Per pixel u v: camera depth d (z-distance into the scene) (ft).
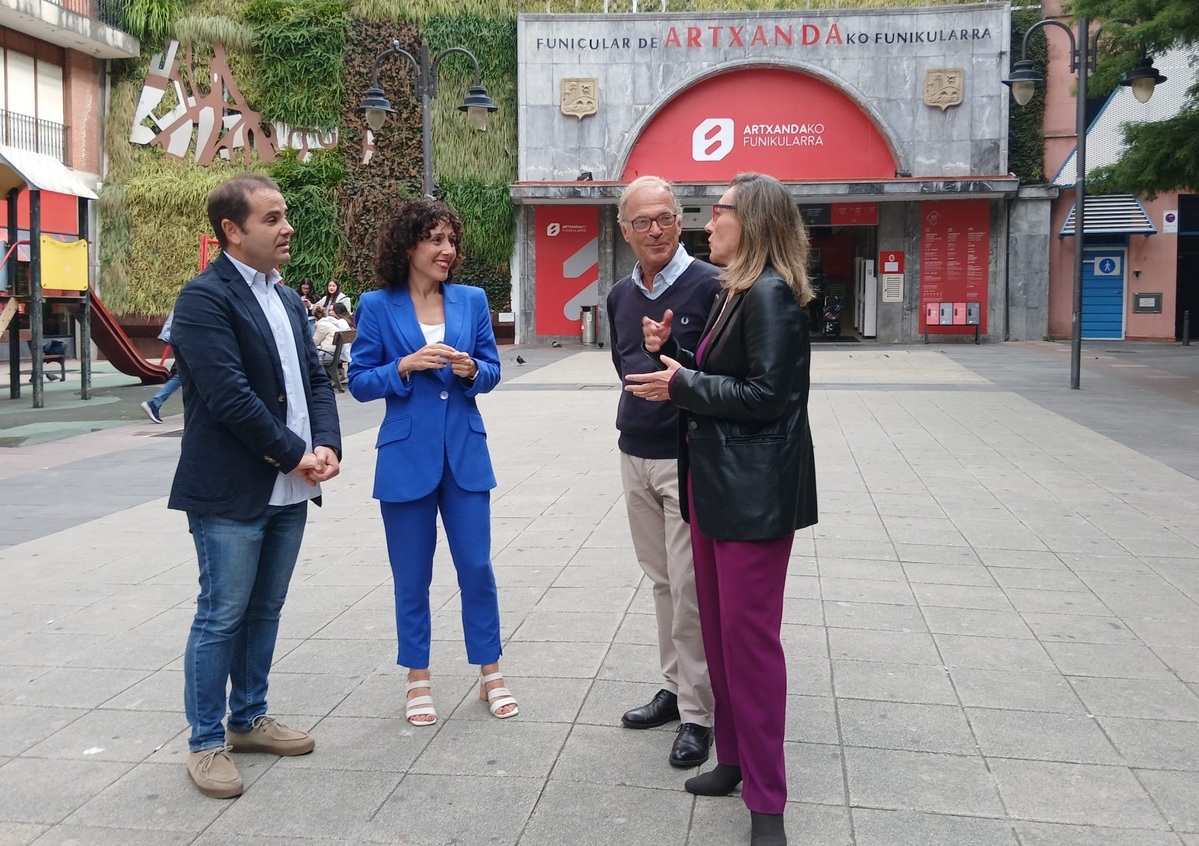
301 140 82.17
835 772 10.70
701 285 11.38
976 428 35.19
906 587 17.04
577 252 82.58
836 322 85.15
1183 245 83.20
